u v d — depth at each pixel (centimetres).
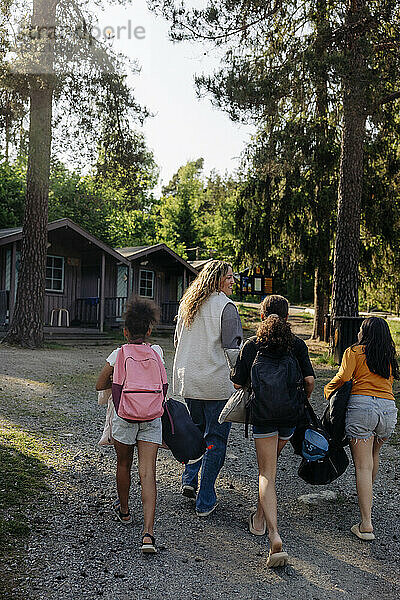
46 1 1471
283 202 2034
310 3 1465
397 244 1988
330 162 1955
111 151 1659
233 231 2198
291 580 383
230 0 1372
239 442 732
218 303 478
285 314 456
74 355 1491
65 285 2241
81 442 661
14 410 791
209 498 482
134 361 418
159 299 2625
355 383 475
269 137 1745
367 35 1340
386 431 472
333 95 1460
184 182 5619
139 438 421
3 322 1916
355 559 421
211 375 476
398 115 1753
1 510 450
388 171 1897
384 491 574
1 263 2023
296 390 418
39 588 344
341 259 1545
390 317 3506
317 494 551
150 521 405
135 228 4141
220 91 1359
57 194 3052
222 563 400
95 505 485
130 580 365
